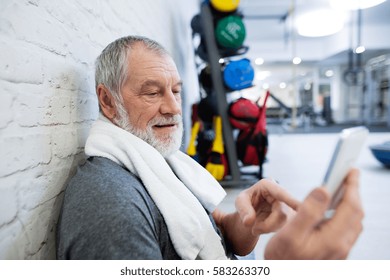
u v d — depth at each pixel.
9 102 0.54
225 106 2.43
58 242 0.62
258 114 2.37
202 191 0.85
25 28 0.59
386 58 8.58
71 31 0.81
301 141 5.75
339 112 11.29
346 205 0.40
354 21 7.50
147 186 0.67
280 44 9.40
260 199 0.63
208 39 2.37
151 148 0.76
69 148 0.80
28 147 0.61
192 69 4.03
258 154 2.44
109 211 0.55
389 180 2.60
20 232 0.58
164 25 2.22
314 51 9.61
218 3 2.29
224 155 2.49
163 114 0.83
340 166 0.37
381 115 9.83
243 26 2.33
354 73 7.39
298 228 0.39
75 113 0.84
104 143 0.74
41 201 0.66
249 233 0.84
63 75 0.77
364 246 1.45
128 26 1.36
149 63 0.80
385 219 1.76
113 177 0.63
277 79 13.19
